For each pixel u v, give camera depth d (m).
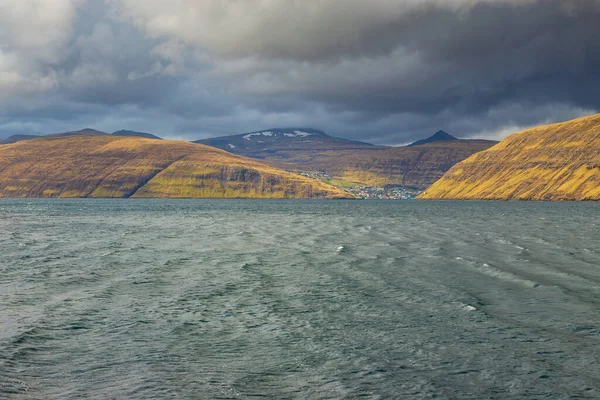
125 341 27.61
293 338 28.27
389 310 34.16
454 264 53.88
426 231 101.94
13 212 198.62
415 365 24.16
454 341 27.55
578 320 31.23
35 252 65.06
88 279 45.50
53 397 20.36
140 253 64.50
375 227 115.38
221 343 27.41
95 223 130.38
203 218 158.62
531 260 56.44
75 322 31.12
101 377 22.55
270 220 147.88
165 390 21.25
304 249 69.00
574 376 22.66
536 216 170.00
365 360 24.81
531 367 23.75
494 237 86.69
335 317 32.53
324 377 22.78
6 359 24.33
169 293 39.59
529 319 31.59
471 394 20.95
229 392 21.14
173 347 26.72
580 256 59.84
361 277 46.34
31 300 36.91
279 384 21.98
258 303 36.31
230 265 54.03
